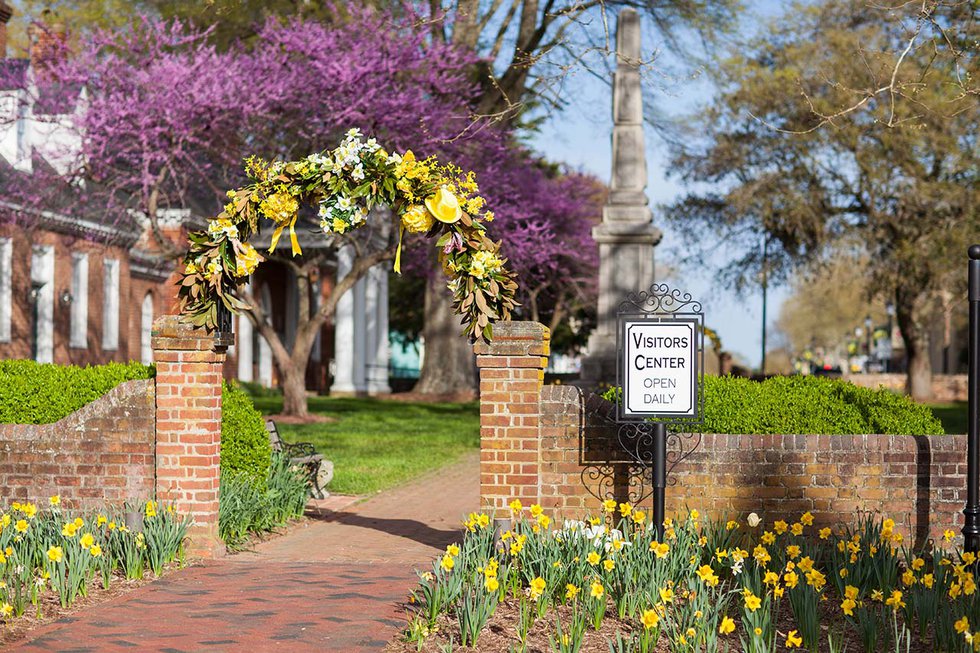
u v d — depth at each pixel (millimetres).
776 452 10578
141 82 24984
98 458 11016
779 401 11469
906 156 38344
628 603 7887
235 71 25297
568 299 51531
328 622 7824
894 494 10547
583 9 14195
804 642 7078
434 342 45281
